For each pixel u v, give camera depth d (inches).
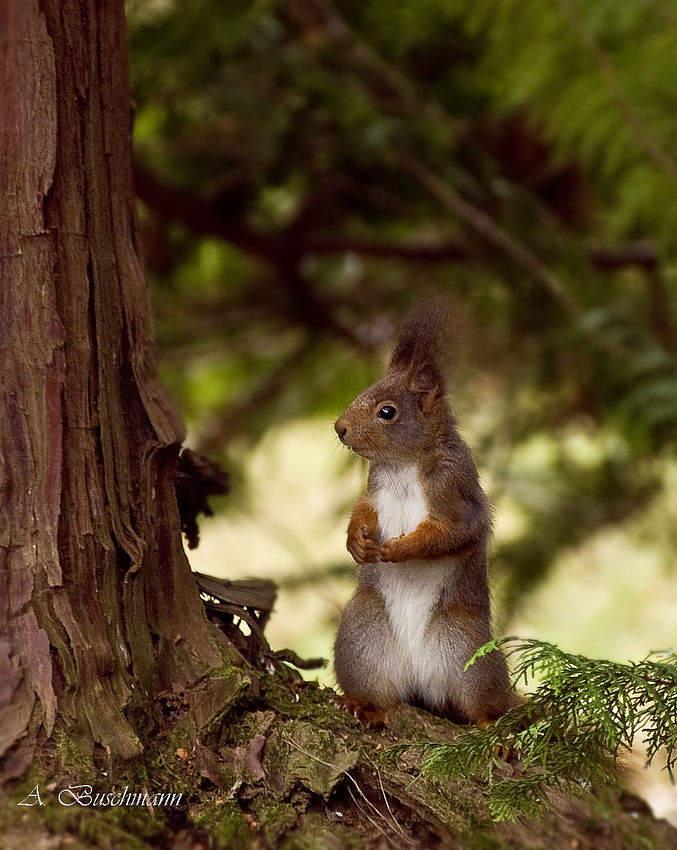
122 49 263.1
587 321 599.5
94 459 254.5
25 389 248.5
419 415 307.6
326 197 666.2
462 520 299.7
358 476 705.0
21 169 247.3
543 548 666.8
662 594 750.5
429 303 320.2
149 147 614.9
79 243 253.8
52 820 222.4
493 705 298.4
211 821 241.8
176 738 254.4
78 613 248.4
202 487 320.5
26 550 246.4
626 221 581.9
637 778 294.8
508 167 679.1
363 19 618.5
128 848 224.5
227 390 834.8
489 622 306.7
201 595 294.4
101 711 244.7
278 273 690.8
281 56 588.7
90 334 255.3
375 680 299.7
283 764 256.5
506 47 545.3
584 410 674.8
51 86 248.2
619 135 545.6
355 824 253.9
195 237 685.9
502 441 661.3
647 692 245.1
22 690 239.1
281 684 290.0
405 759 267.6
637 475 687.1
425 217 679.7
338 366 748.0
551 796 279.1
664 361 608.1
